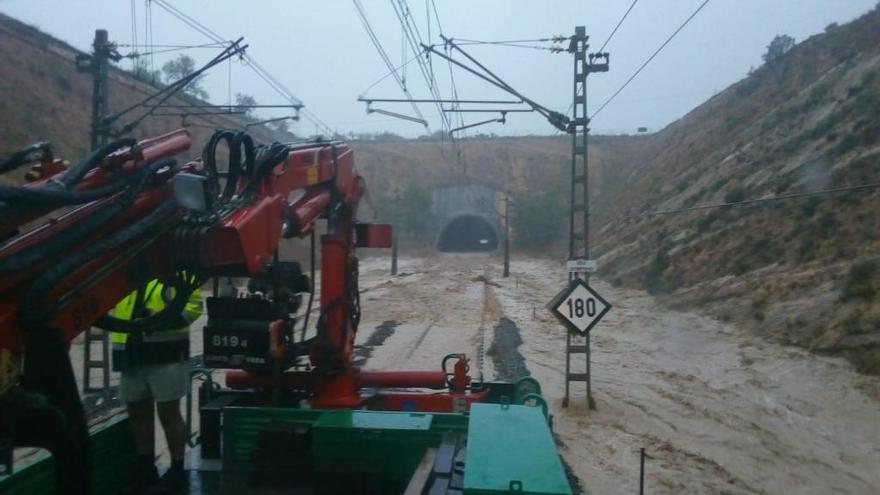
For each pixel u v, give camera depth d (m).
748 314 22.27
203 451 5.54
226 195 4.90
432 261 72.06
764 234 27.69
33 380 3.18
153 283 5.14
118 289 3.92
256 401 7.14
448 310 31.66
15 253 3.27
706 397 15.08
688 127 62.81
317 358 7.27
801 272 22.88
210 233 4.38
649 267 36.03
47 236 3.47
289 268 6.34
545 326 26.55
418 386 8.25
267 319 5.59
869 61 32.81
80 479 3.21
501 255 77.75
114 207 3.78
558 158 98.38
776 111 40.41
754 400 14.82
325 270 7.46
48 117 33.44
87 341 13.48
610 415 13.43
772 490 9.60
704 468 10.32
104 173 3.93
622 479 9.67
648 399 14.80
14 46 35.31
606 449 11.13
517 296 38.56
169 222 4.11
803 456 11.21
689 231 35.56
